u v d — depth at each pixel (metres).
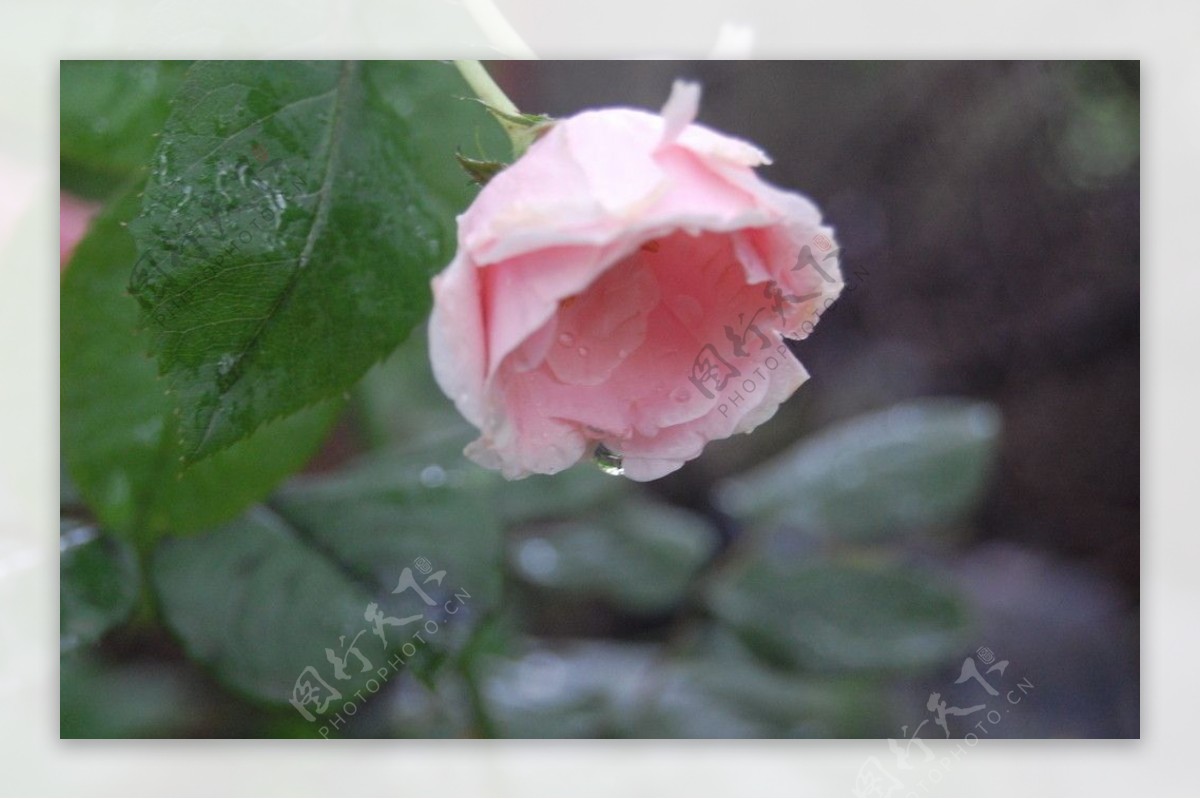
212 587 0.61
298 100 0.56
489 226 0.54
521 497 0.67
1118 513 0.92
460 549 0.63
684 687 0.68
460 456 0.64
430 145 0.58
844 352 0.95
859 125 0.91
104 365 0.59
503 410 0.54
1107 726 0.79
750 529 0.69
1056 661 0.81
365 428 0.67
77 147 0.59
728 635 0.69
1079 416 0.94
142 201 0.56
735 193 0.54
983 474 0.70
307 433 0.60
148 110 0.59
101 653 0.66
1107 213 0.91
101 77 0.59
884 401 0.92
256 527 0.62
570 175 0.54
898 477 0.69
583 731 0.66
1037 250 0.93
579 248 0.53
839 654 0.67
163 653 0.66
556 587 0.68
